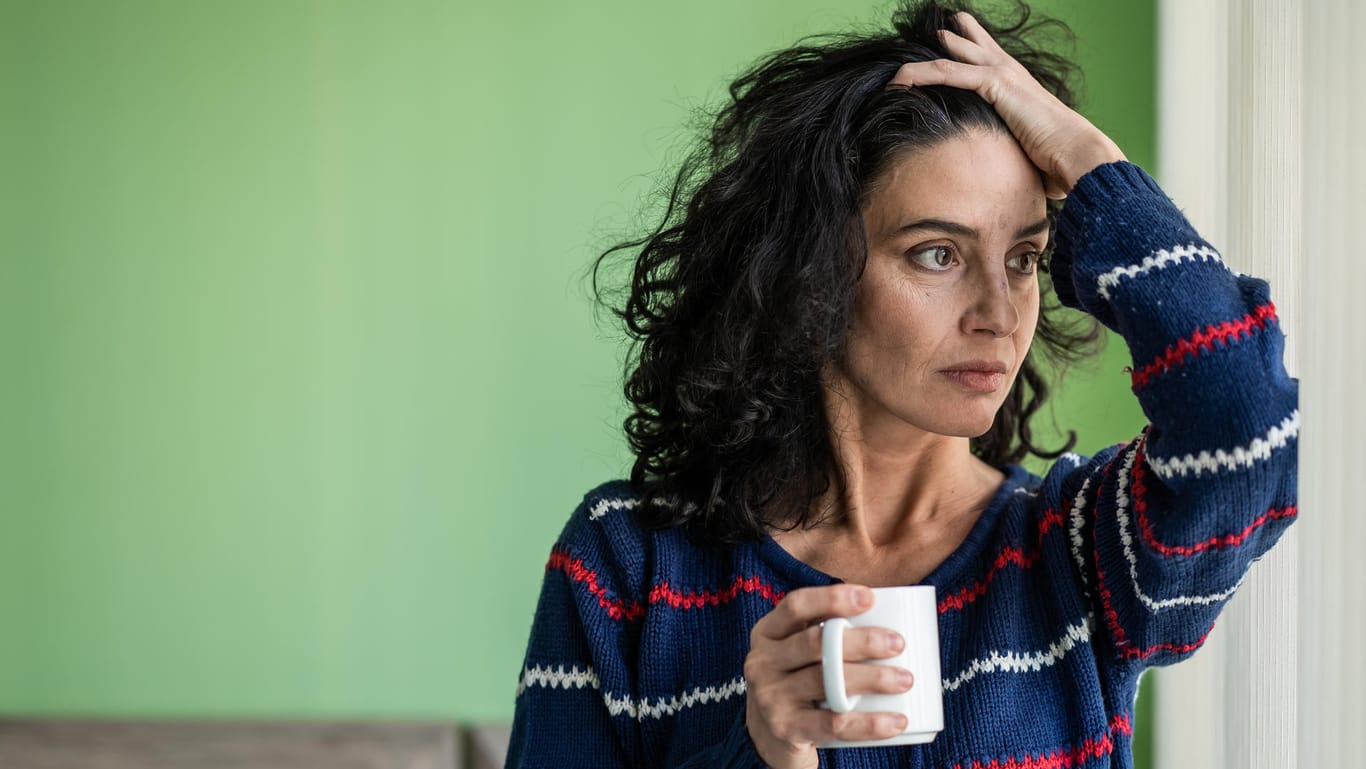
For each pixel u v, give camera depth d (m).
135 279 2.72
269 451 2.73
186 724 2.70
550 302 2.68
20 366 2.74
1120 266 0.93
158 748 2.55
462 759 2.67
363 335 2.71
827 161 0.98
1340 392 0.86
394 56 2.69
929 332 0.97
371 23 2.68
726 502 1.07
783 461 1.06
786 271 1.01
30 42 2.71
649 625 1.07
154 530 2.75
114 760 2.48
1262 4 1.20
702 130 1.31
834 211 0.98
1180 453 0.88
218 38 2.70
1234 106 1.24
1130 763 1.00
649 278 1.16
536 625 1.15
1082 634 0.99
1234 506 0.88
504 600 2.71
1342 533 0.86
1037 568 1.03
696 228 1.11
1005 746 0.98
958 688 1.00
